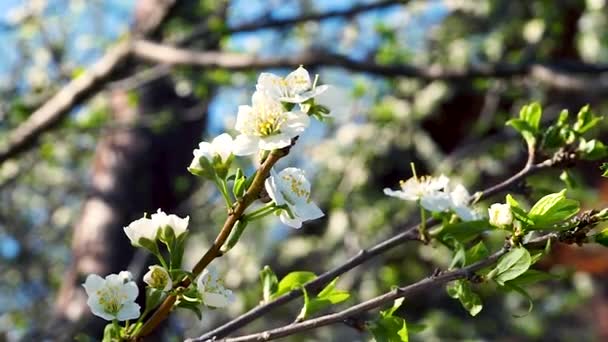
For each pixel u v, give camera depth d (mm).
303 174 1771
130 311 1773
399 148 8680
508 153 7719
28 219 10047
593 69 5434
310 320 1854
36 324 6820
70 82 6172
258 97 1713
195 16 6586
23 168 7238
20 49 7566
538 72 5438
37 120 5906
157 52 5844
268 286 2135
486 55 7852
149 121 6629
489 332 8195
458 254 1911
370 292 7164
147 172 6754
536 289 8477
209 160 1725
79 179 9500
